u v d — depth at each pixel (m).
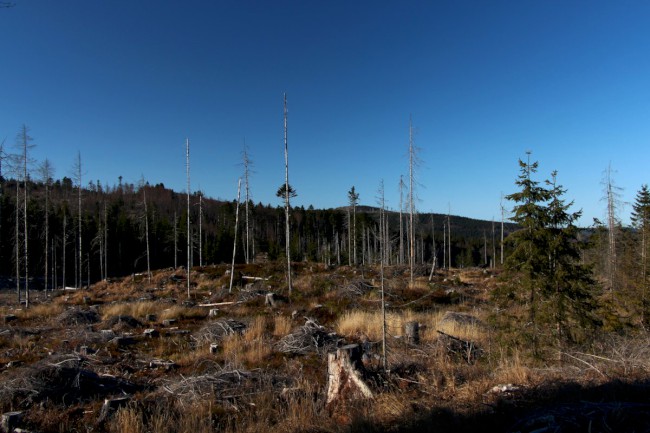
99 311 19.70
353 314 15.05
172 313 17.69
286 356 10.50
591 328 7.82
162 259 64.69
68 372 7.83
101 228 48.12
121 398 6.73
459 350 9.38
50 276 56.97
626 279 18.22
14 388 7.13
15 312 21.00
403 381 6.69
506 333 8.29
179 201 114.00
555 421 3.74
